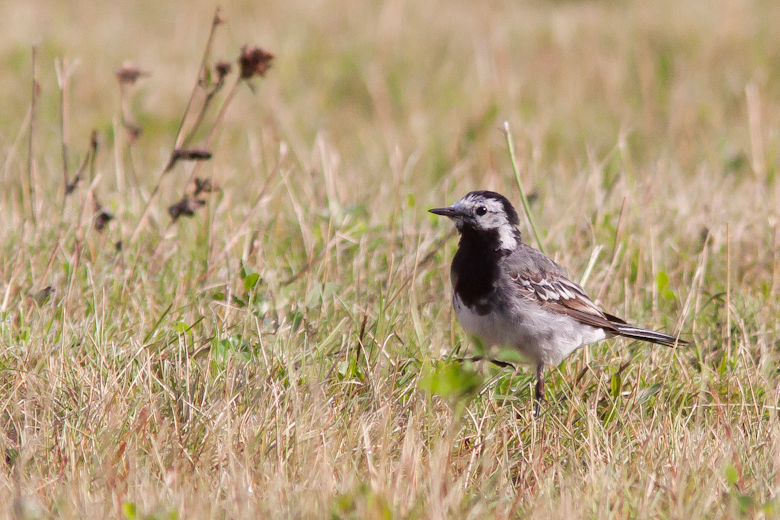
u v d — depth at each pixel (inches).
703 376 385.7
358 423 325.4
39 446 308.2
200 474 295.4
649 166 722.2
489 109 839.1
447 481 297.4
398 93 925.8
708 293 463.8
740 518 283.3
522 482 304.3
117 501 275.7
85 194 546.9
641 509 285.7
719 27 1045.8
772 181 653.3
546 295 398.3
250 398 339.9
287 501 279.7
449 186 659.4
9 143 724.0
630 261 507.5
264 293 450.6
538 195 583.8
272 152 726.5
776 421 346.0
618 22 1091.9
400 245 526.3
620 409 361.1
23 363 354.6
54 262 462.6
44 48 937.5
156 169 697.6
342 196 585.3
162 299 446.3
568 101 908.6
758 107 822.5
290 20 1101.7
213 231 504.1
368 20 1101.7
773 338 426.9
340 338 406.6
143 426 316.5
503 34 1037.8
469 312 405.7
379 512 266.5
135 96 847.1
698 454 316.8
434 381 309.4
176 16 1104.2
